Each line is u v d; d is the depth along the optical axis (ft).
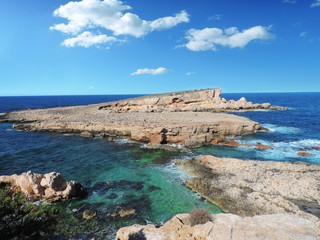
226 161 74.59
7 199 33.99
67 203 51.80
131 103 240.73
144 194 56.54
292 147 102.27
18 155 91.20
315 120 186.19
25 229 32.76
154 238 31.17
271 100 553.64
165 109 216.54
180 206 50.49
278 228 26.53
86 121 143.43
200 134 110.83
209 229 29.07
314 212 45.06
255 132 132.57
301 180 58.18
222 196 53.52
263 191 54.29
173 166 77.10
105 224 43.68
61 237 39.34
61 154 93.15
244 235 26.45
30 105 430.20
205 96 276.21
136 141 113.70
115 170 74.28
